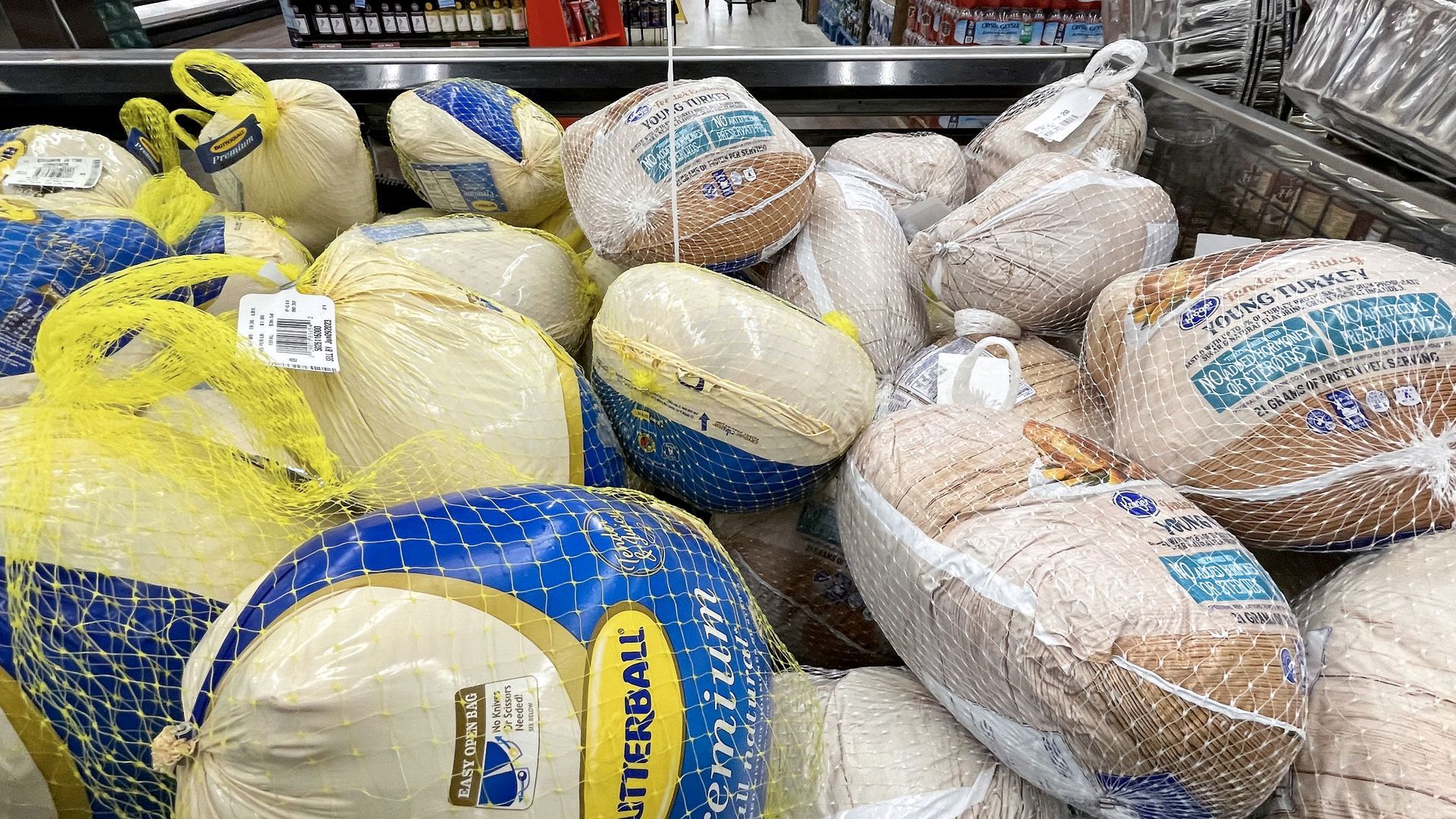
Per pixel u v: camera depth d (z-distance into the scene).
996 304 1.17
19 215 0.88
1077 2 3.46
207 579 0.62
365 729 0.51
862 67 1.68
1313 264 0.87
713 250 1.16
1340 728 0.70
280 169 1.33
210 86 1.58
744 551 1.12
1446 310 0.80
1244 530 0.89
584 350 1.34
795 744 0.76
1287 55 1.42
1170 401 0.89
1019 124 1.47
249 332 0.72
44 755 0.56
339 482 0.75
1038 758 0.72
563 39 3.07
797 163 1.21
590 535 0.64
